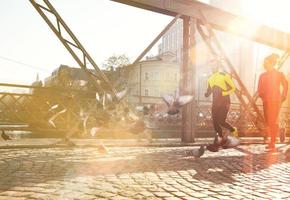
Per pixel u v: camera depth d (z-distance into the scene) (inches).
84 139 346.0
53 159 209.9
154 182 151.6
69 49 257.1
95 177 158.9
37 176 158.2
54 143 290.5
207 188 143.0
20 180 148.6
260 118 375.6
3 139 328.5
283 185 153.4
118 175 165.0
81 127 269.1
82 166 188.4
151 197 125.5
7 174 161.2
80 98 355.9
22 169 174.9
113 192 131.6
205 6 330.0
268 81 297.0
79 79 2236.7
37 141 309.4
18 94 386.9
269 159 237.8
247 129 437.1
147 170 181.2
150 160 217.8
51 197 122.3
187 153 243.3
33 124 391.5
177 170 184.4
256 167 201.9
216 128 243.4
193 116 331.3
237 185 151.0
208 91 251.1
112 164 197.6
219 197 128.3
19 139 330.0
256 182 158.6
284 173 184.5
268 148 306.8
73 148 267.4
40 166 184.9
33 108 392.2
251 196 131.3
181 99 217.8
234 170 189.8
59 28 254.7
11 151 242.5
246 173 181.5
